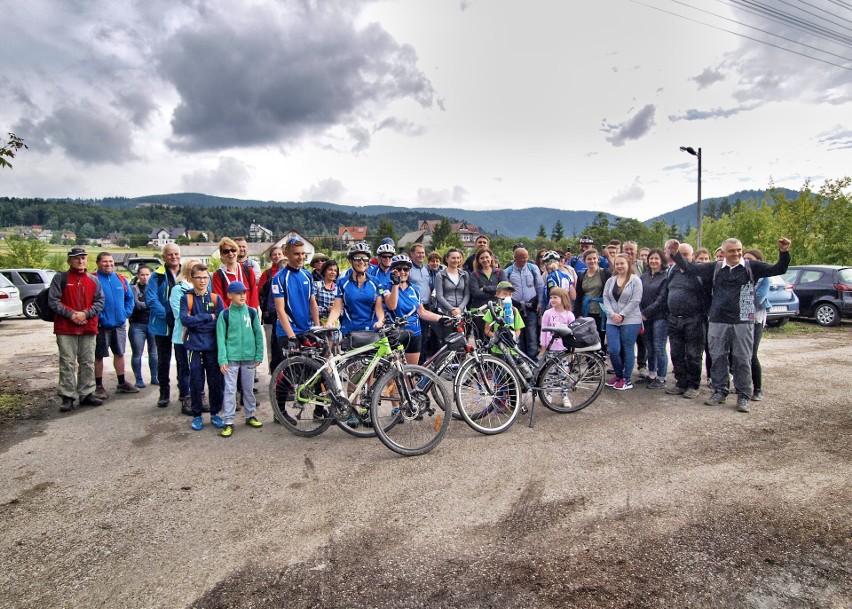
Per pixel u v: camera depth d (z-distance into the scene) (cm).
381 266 528
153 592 252
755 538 292
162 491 362
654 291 634
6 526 315
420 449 424
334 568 269
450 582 257
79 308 562
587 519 316
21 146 596
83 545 293
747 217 2366
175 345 548
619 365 623
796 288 1225
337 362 466
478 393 489
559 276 731
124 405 588
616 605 238
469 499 344
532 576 261
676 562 271
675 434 465
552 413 535
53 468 405
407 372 448
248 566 272
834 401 561
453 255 651
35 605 243
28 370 779
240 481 377
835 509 324
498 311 529
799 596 244
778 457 409
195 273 482
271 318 568
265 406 583
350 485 367
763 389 616
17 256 2722
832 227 1838
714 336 548
